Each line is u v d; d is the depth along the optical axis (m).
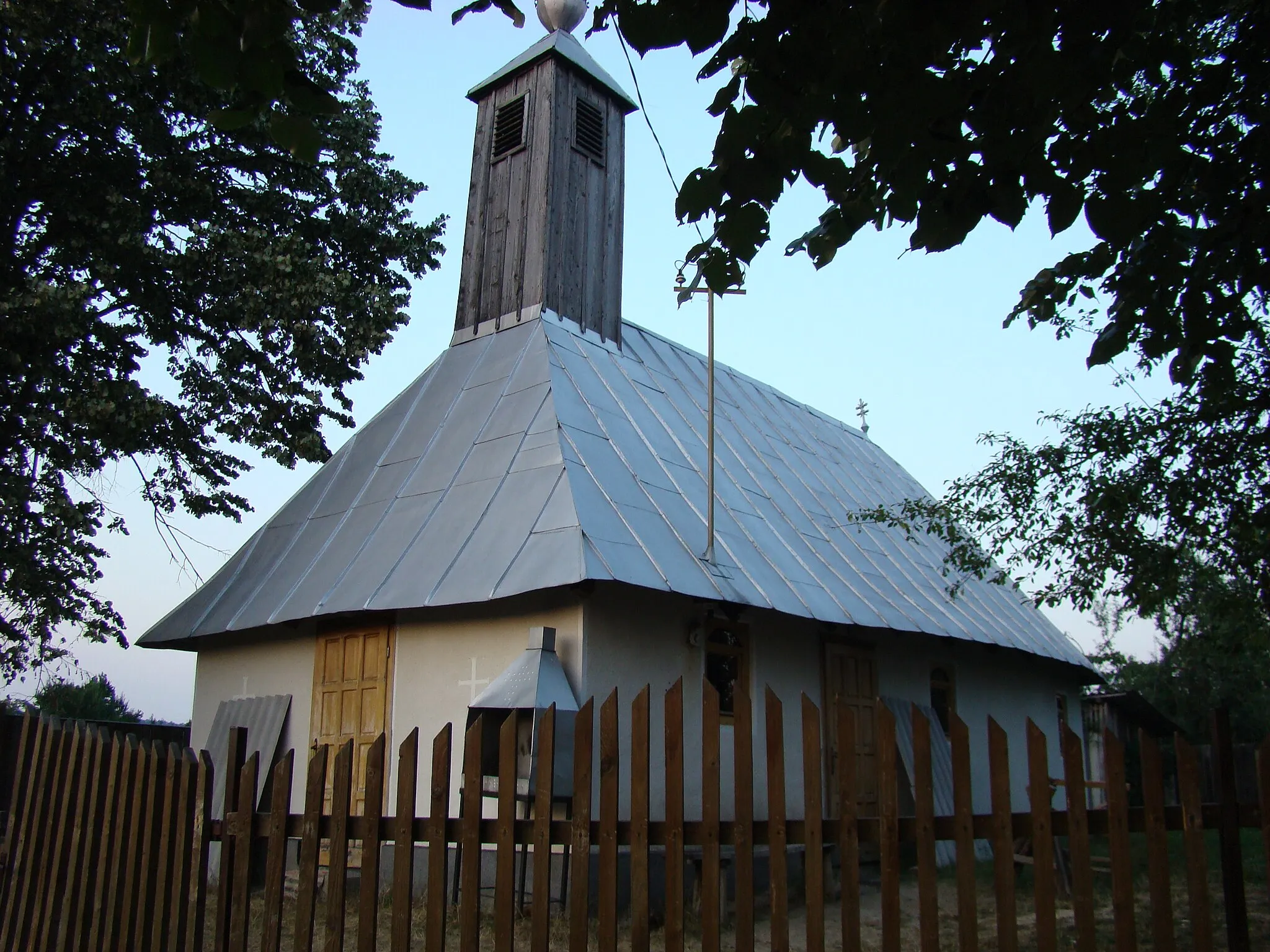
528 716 9.66
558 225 14.88
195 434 14.59
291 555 12.84
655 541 10.93
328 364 14.62
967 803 4.27
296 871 11.20
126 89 13.61
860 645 13.80
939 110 4.38
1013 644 15.83
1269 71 5.55
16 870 6.76
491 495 11.49
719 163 4.63
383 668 11.38
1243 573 10.82
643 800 4.69
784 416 18.98
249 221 14.93
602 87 16.12
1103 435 10.55
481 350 14.50
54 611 13.98
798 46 4.24
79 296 12.39
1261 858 12.84
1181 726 28.84
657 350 16.75
